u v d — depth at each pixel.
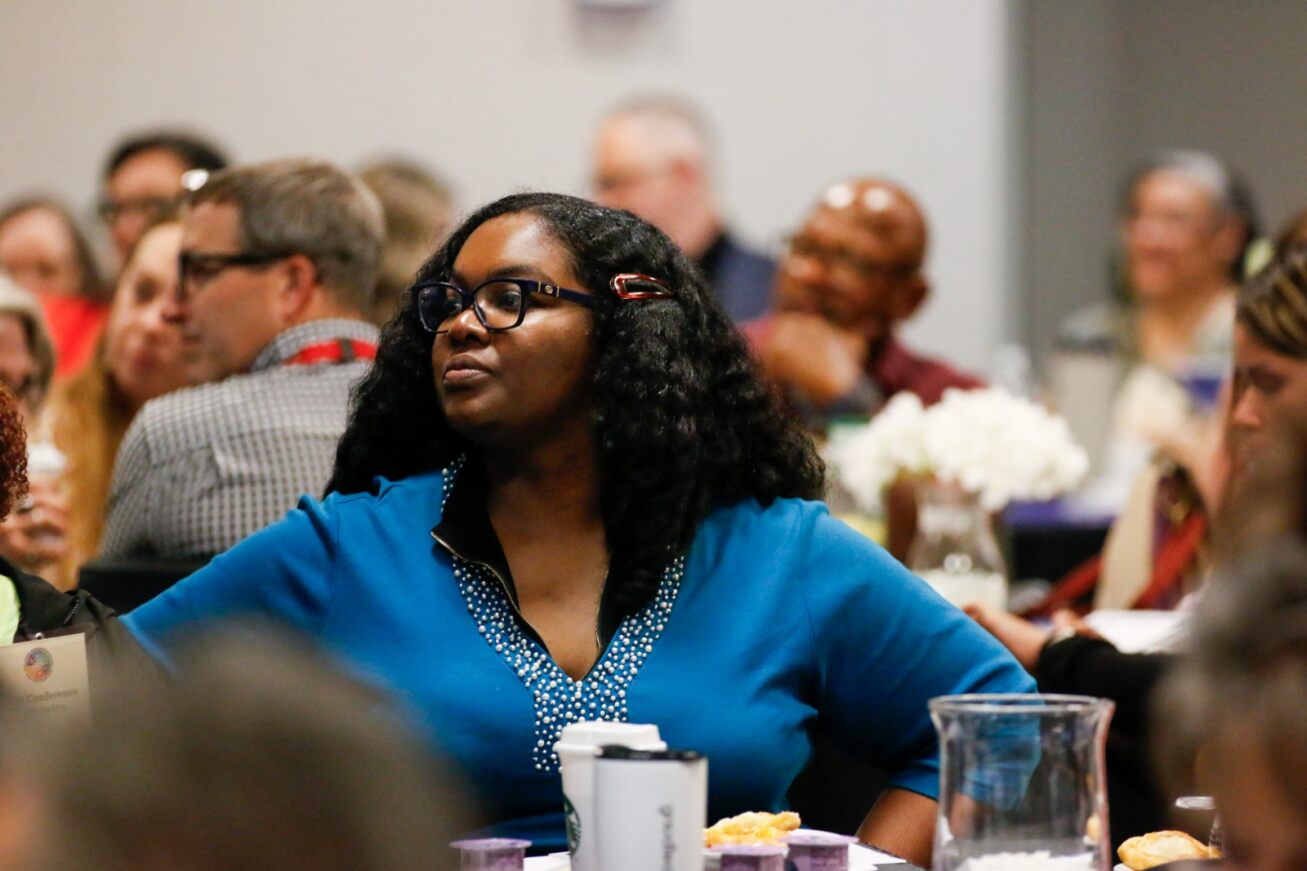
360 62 14.37
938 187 14.77
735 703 4.17
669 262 4.46
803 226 10.83
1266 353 5.32
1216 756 2.09
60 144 14.16
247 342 6.64
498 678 4.12
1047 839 3.11
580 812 3.33
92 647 4.11
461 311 4.27
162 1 14.16
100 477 8.09
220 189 6.69
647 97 14.52
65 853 1.49
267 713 1.57
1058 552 9.23
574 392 4.26
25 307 7.60
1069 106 16.22
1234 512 2.20
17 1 14.08
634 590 4.20
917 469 7.00
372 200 6.88
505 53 14.43
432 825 1.61
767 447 4.53
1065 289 16.11
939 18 14.66
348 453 4.62
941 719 3.20
